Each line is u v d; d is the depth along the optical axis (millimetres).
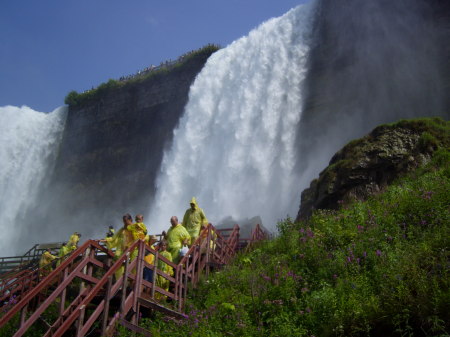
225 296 8938
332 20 35312
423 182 11977
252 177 33156
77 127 55594
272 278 9109
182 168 38469
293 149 32625
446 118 26719
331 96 32906
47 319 9352
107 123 53125
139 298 8164
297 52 36094
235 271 10195
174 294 9211
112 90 53875
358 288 7562
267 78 36656
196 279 10336
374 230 9773
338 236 10016
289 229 12297
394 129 17531
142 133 49906
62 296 8148
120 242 9719
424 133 16344
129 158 49938
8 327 9203
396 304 6520
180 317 7973
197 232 12031
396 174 15961
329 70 33875
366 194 16000
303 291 8219
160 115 48938
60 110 58125
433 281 6500
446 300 6078
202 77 41250
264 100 35812
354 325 6699
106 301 7477
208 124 38688
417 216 9859
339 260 8789
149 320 8125
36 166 57062
